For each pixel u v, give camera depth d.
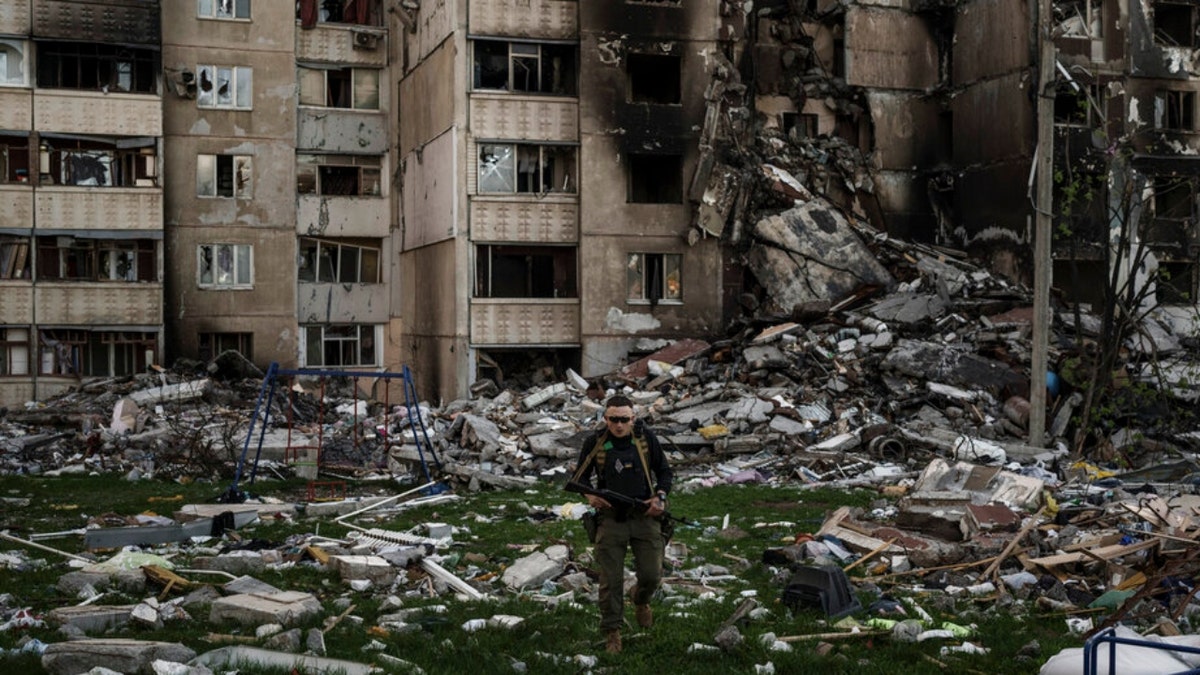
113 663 7.86
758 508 17.28
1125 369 25.73
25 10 32.41
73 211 32.97
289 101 36.16
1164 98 34.69
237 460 22.41
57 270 33.12
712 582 11.72
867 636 9.05
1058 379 25.59
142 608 9.44
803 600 10.21
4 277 32.56
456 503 17.77
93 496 18.91
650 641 8.99
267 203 35.88
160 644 8.04
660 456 8.91
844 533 13.23
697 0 33.91
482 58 33.09
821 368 27.52
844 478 20.89
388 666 8.11
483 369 33.38
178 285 34.94
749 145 34.69
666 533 8.94
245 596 10.03
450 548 13.64
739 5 34.62
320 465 21.92
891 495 18.22
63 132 32.91
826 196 35.41
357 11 37.97
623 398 8.83
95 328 33.16
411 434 25.09
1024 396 25.83
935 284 31.48
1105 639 6.43
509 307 32.97
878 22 36.75
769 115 36.34
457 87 32.62
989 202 34.44
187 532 14.48
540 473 22.27
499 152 33.16
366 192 37.88
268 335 35.81
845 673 8.11
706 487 19.95
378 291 37.88
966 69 35.69
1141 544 11.29
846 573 11.71
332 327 37.38
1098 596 10.70
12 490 19.50
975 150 35.16
